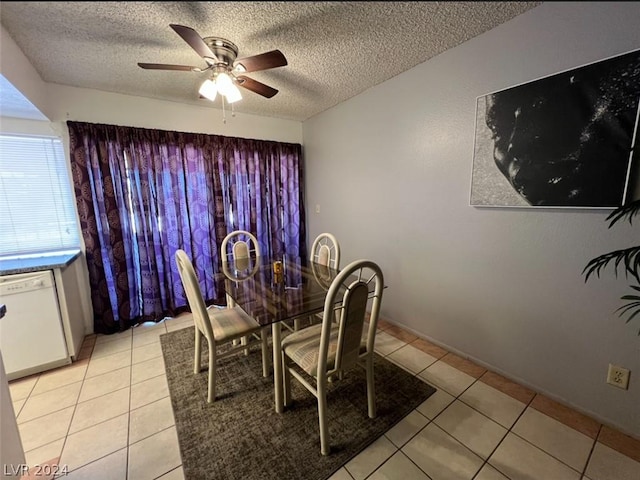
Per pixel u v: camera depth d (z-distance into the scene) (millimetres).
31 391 1853
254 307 1644
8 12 1405
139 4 1390
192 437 1473
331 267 2674
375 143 2686
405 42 1852
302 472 1274
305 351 1515
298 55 1997
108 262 2674
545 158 1557
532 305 1734
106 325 2650
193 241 3131
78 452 1397
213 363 1710
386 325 2729
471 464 1305
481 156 1849
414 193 2377
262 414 1624
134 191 2711
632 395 1410
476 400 1708
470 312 2080
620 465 1286
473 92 1865
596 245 1449
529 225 1693
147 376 2006
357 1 1371
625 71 1262
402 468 1290
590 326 1514
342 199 3221
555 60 1479
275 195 3676
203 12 1477
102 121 2586
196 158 3051
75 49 1831
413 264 2473
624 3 1177
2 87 1714
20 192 2387
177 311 3076
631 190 1305
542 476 1244
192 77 2303
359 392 1794
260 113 3400
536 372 1763
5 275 1880
